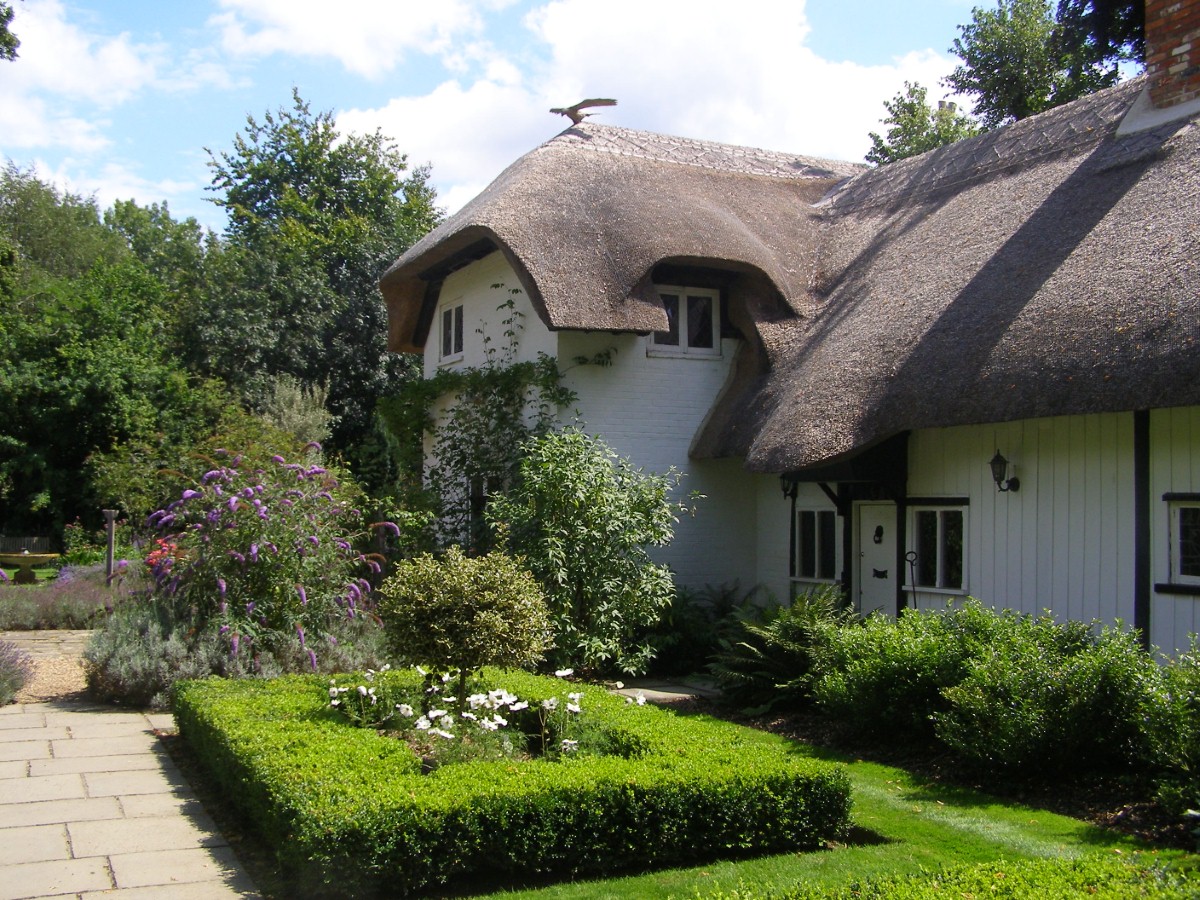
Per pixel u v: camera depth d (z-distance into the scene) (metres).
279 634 9.90
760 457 11.55
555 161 14.62
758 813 5.86
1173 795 5.97
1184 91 10.70
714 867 5.53
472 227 13.35
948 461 10.89
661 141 16.98
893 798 6.82
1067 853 5.59
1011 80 25.11
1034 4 25.12
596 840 5.47
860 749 8.34
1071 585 9.33
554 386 13.30
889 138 27.66
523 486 11.75
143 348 29.33
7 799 6.57
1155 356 7.88
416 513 14.04
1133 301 8.48
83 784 6.96
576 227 13.31
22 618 15.22
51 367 28.42
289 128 35.84
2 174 45.47
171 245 38.50
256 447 12.69
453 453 14.59
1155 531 8.54
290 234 31.09
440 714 6.94
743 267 13.73
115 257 46.59
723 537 14.41
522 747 7.10
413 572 7.71
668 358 14.16
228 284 25.48
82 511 28.09
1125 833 6.00
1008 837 5.94
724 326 14.60
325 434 21.16
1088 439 9.24
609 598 11.42
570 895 5.00
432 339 18.00
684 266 14.01
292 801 5.18
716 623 12.79
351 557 11.12
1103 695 7.02
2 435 27.36
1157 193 9.61
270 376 24.00
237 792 6.23
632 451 13.84
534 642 7.72
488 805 5.22
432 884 5.12
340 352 25.30
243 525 10.02
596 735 7.01
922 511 11.36
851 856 5.66
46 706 9.65
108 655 9.80
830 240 15.18
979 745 7.09
